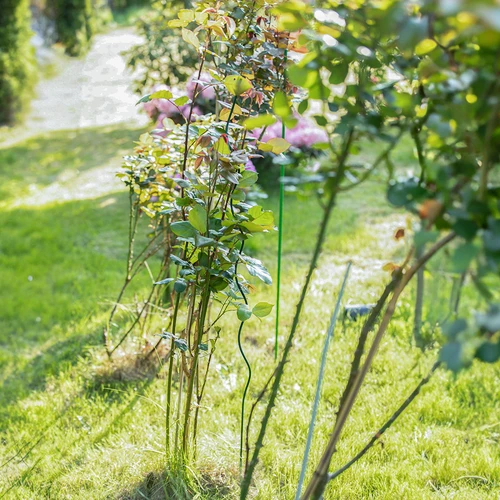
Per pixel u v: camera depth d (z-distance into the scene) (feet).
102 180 27.71
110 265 18.48
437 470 8.91
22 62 41.50
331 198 4.93
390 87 4.50
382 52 4.57
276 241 19.29
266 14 7.69
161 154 10.18
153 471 8.87
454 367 3.34
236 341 13.20
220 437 9.37
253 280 16.14
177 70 23.52
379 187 24.67
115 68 57.72
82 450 9.88
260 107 8.01
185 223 7.02
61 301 16.24
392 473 8.77
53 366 12.84
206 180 8.09
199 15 6.82
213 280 7.43
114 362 12.32
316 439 9.55
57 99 47.37
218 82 7.06
